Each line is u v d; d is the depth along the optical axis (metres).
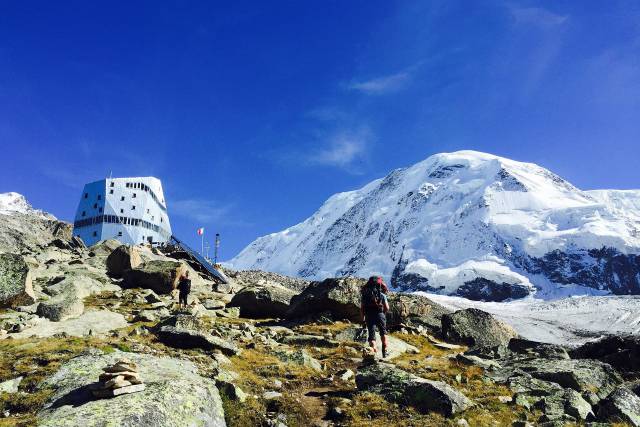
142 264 36.31
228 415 11.86
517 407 13.66
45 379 12.14
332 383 15.18
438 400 12.88
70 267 36.62
